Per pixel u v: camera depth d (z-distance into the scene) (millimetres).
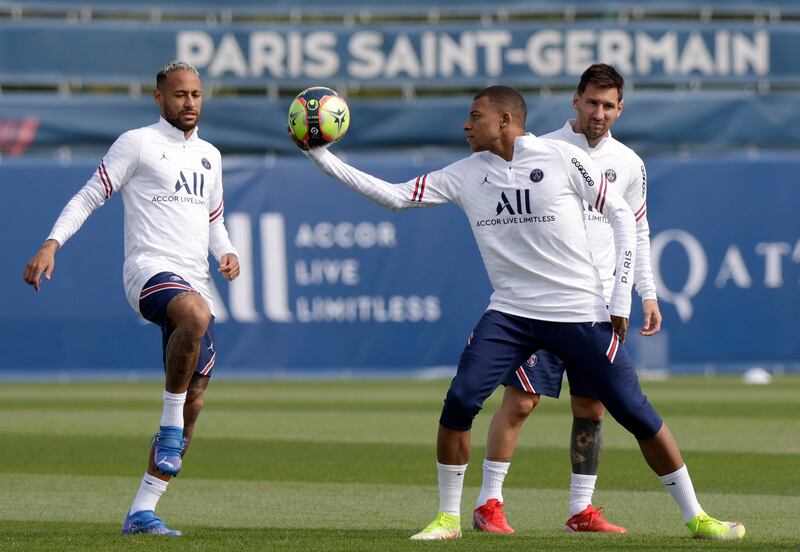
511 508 26828
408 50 75688
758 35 76438
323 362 70438
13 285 68375
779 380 68375
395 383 67250
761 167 72125
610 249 23969
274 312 70000
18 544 20656
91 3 74000
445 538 21625
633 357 70875
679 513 25891
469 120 21719
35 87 76938
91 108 73188
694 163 71812
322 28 75188
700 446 38375
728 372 72500
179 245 22359
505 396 23891
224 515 25391
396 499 27891
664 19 79625
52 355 68500
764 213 72062
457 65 75875
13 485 30359
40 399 57094
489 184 21797
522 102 21734
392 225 71000
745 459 35188
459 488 21922
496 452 23562
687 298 71562
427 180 22281
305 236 70375
